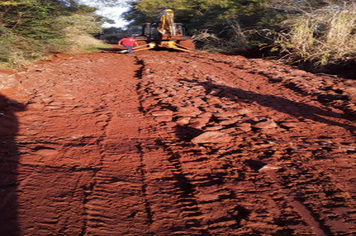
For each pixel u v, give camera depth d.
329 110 6.52
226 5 27.45
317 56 13.52
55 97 7.09
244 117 6.00
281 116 6.14
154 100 7.20
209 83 9.13
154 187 3.49
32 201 3.05
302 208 3.04
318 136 5.05
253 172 3.82
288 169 3.87
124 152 4.42
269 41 19.94
